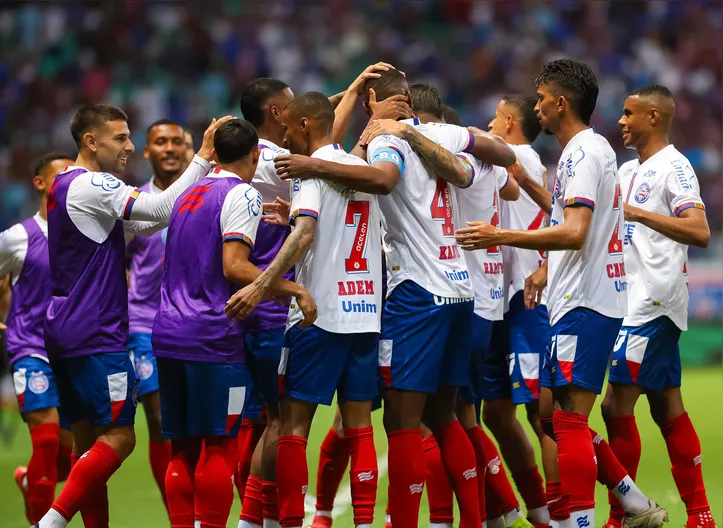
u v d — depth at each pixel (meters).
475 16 81.12
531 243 16.80
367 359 17.45
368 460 17.25
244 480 20.75
